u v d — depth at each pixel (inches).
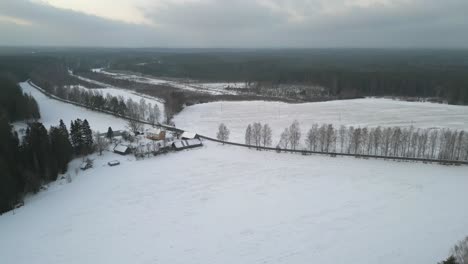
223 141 4399.6
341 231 2363.4
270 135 4402.1
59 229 2429.9
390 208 2682.1
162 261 2079.2
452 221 2474.2
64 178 3275.1
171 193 2967.5
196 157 3868.1
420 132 4753.9
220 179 3253.0
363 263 2027.6
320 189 3026.6
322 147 4015.8
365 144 4099.4
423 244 2198.6
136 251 2176.4
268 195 2915.8
